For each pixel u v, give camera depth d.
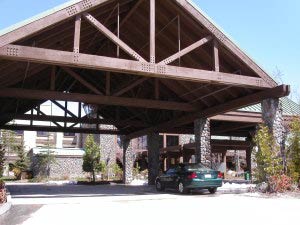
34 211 9.70
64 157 37.12
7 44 10.89
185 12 13.88
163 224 7.41
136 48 17.73
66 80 21.22
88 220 8.07
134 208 10.18
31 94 15.62
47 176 35.97
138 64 12.59
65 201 12.31
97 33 16.16
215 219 7.96
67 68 16.28
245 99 16.12
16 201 12.38
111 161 35.16
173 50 16.62
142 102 17.56
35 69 15.65
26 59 11.16
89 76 20.86
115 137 35.78
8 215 9.02
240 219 7.92
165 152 32.75
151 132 23.64
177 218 8.19
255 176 15.11
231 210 9.47
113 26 16.36
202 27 14.13
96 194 15.56
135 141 39.91
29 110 21.86
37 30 11.19
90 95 16.53
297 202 11.32
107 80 17.05
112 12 14.53
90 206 10.77
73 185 24.47
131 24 16.16
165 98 20.48
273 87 14.81
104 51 18.27
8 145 36.06
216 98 17.58
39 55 11.25
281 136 14.93
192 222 7.61
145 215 8.73
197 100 18.48
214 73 13.90
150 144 23.62
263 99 15.22
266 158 14.43
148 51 17.52
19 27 11.02
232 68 15.65
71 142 49.88
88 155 29.83
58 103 21.09
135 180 30.78
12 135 36.53
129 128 26.30
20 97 15.63
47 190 18.44
